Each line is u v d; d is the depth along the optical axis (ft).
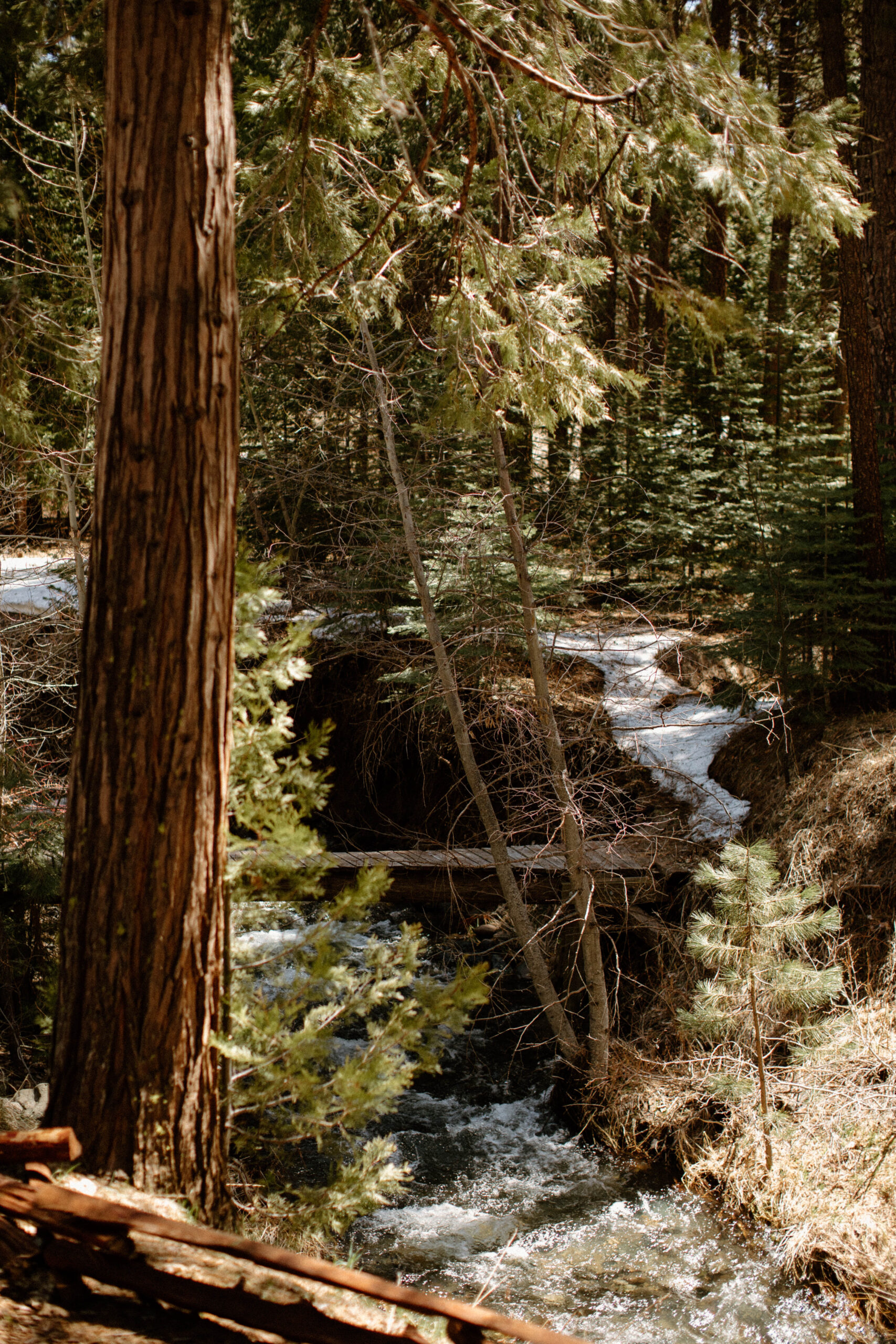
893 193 32.99
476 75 18.04
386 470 32.42
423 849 36.04
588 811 31.32
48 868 23.34
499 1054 29.12
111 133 10.90
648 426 41.14
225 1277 9.67
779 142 14.88
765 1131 21.48
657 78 14.85
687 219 20.34
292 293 18.29
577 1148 24.50
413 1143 24.71
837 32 34.27
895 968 22.84
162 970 11.29
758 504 35.32
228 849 12.84
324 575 31.35
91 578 11.38
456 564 29.45
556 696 34.06
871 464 30.45
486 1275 19.38
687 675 37.65
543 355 17.56
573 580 29.53
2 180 15.99
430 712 31.14
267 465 29.63
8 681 29.35
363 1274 8.25
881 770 25.71
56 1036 11.64
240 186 19.74
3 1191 9.00
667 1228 20.81
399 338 30.94
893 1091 21.08
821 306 59.72
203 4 10.71
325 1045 12.56
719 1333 17.54
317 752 12.92
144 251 10.80
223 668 11.55
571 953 29.14
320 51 16.43
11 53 17.13
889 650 30.14
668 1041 25.50
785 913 22.44
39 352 21.68
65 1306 8.80
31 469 29.68
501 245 18.02
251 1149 12.78
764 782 29.94
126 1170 11.19
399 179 20.12
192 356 10.95
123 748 11.14
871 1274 18.01
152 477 10.98
